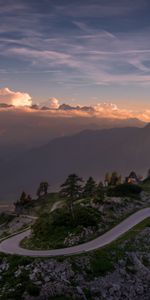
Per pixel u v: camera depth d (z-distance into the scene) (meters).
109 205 107.00
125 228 93.00
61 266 68.50
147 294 69.88
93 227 90.31
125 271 73.00
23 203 169.25
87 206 105.00
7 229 140.62
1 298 62.03
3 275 68.12
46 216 98.69
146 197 124.62
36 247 82.25
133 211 109.12
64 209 101.31
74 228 88.19
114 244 80.44
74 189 97.06
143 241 85.38
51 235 86.81
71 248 79.25
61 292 63.56
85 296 64.12
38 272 66.50
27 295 61.94
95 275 69.00
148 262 78.62
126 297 67.31
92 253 74.38
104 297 65.38
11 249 81.00
